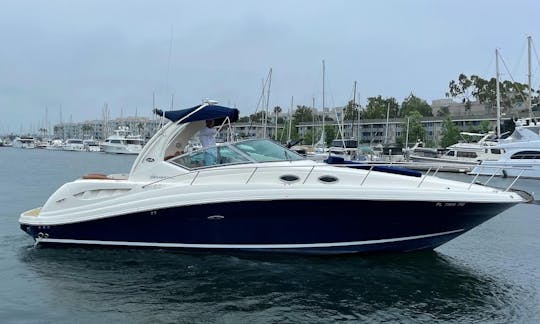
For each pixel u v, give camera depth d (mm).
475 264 9133
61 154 74688
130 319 6293
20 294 7098
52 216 9164
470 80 102812
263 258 8758
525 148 31359
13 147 110625
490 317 6602
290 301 6965
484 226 13727
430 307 6898
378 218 8352
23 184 23672
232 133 10281
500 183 28422
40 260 8609
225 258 8711
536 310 6859
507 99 80125
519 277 8367
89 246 9195
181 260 8578
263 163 9008
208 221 8578
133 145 74562
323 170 8539
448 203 8086
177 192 8578
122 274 7930
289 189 8172
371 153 47906
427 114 100188
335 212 8258
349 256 8891
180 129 9484
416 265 8773
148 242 8984
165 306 6719
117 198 8859
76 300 6898
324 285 7609
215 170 8867
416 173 8914
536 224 14141
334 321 6367
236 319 6348
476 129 71375
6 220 12734
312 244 8672
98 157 64250
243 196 8227
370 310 6742
